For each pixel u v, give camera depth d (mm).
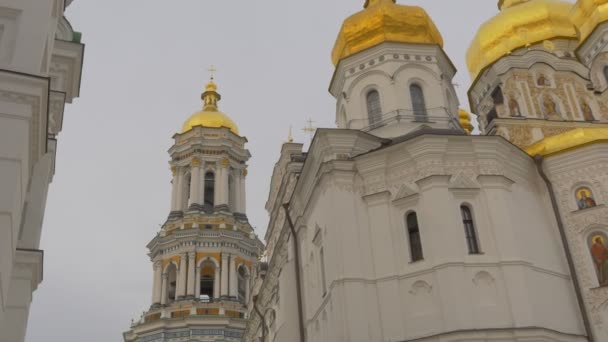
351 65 35688
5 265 12750
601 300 26016
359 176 28156
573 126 34781
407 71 34625
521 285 24812
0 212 12672
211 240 56406
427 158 27062
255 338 47344
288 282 32781
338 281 25719
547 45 39344
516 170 28484
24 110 13695
